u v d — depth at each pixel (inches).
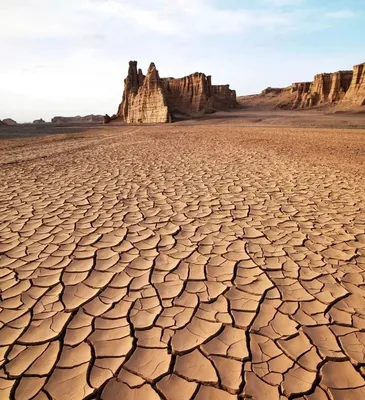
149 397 74.5
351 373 80.9
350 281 124.2
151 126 1718.8
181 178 319.0
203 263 138.9
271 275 128.5
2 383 78.6
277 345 90.4
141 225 186.1
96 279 126.6
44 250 152.8
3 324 100.4
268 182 296.4
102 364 84.2
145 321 101.3
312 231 175.5
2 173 353.4
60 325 99.7
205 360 85.2
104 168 384.5
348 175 323.6
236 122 1612.9
